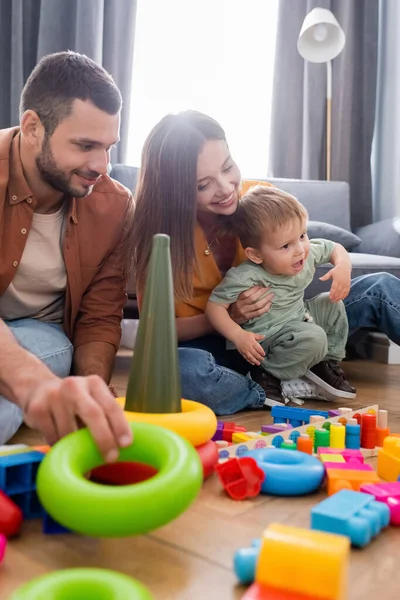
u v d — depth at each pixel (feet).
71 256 4.10
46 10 8.84
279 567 1.78
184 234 4.54
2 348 2.58
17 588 1.91
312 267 5.23
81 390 2.22
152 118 9.69
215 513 2.59
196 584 1.97
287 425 3.83
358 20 10.12
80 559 2.12
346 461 3.13
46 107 3.59
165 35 9.66
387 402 5.28
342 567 1.74
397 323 5.60
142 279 4.52
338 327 5.47
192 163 4.44
